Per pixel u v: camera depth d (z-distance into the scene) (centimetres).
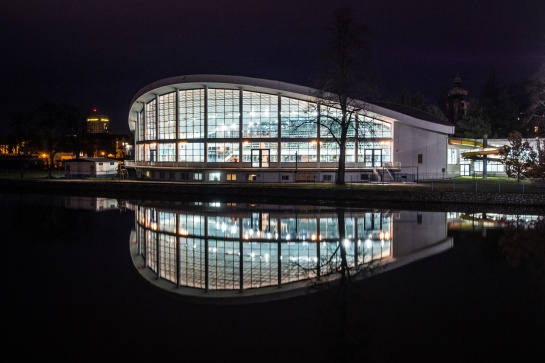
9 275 2191
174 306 1730
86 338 1430
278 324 1534
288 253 2595
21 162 13012
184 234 3212
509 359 1267
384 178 6750
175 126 7500
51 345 1378
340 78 5481
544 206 4416
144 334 1457
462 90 12144
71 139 12425
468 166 7994
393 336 1428
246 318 1589
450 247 2697
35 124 11269
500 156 6875
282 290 1912
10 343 1394
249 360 1270
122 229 3456
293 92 6750
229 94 7162
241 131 7119
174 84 7069
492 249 2645
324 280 2048
